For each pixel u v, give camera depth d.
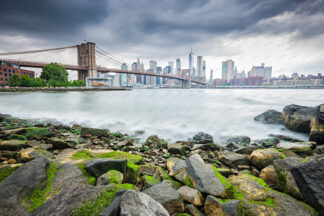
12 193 2.05
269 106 18.66
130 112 15.45
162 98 30.84
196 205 2.61
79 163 3.25
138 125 10.62
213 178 3.08
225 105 19.70
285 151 5.24
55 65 83.12
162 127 10.16
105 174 2.86
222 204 2.43
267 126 10.42
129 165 3.34
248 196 2.81
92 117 13.18
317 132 6.86
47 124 10.17
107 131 8.20
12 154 4.11
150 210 1.89
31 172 2.44
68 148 5.62
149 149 6.23
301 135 8.70
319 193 2.36
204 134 8.11
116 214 1.81
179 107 18.50
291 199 2.61
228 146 7.06
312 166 2.58
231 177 3.63
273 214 2.37
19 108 18.41
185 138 8.27
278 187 3.33
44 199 2.18
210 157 5.72
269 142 7.27
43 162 2.79
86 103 23.16
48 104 22.17
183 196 2.71
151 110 16.44
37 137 6.49
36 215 1.78
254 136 8.66
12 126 9.20
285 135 8.68
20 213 1.87
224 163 4.96
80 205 1.90
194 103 22.23
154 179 3.36
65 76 84.50
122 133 8.91
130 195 1.94
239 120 12.01
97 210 1.85
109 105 20.69
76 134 8.23
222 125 10.67
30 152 3.77
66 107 19.02
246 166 4.63
